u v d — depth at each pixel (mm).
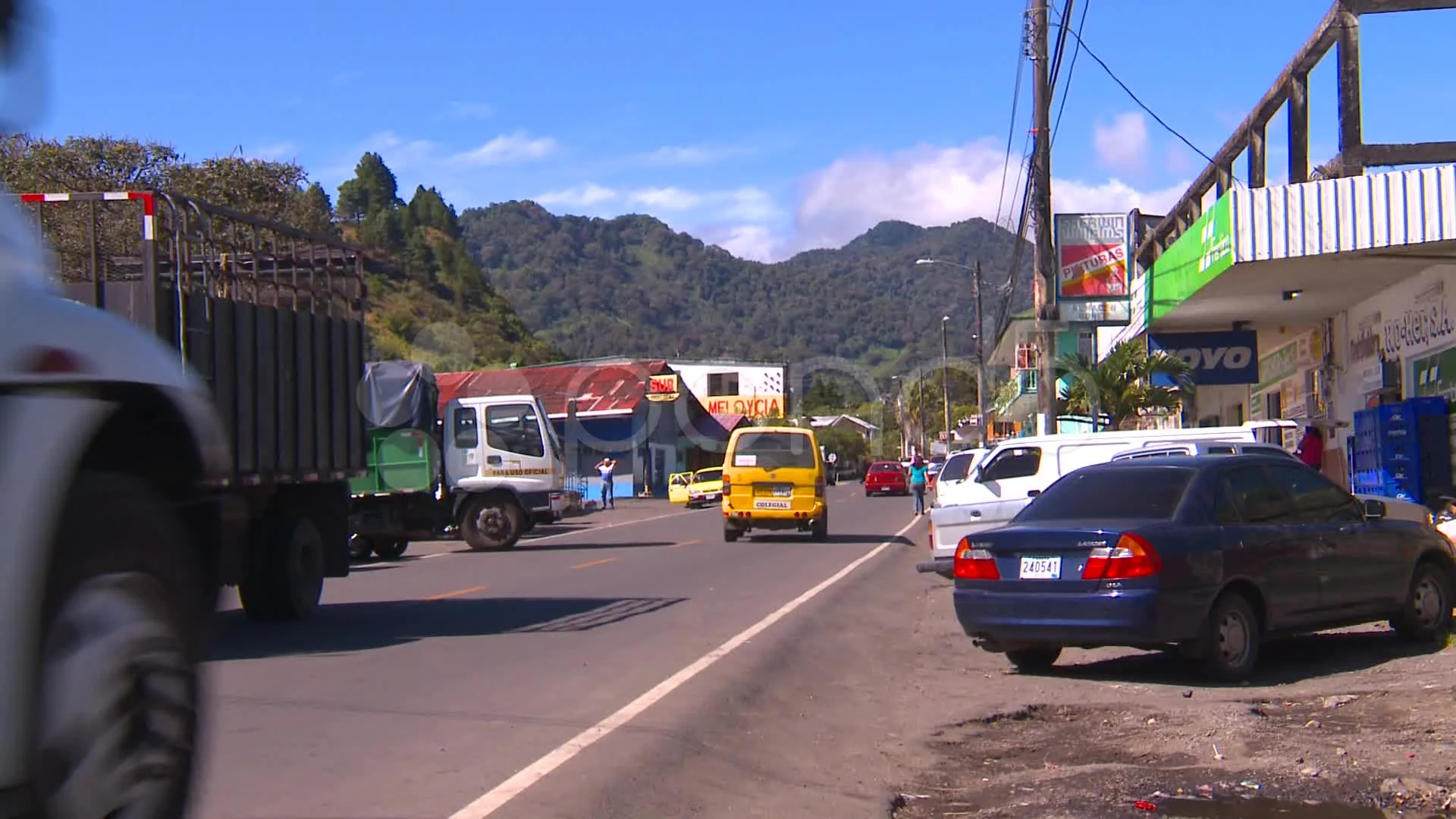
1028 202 25797
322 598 16469
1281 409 28953
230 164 34625
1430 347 19203
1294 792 6551
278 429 12328
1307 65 19719
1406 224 16438
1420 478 19078
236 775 6867
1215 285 20391
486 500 24875
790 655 11305
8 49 3762
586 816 6176
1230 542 9664
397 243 95938
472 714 8531
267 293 12602
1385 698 8773
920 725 8633
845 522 35812
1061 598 9531
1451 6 17734
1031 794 6766
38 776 3797
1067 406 31500
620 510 48625
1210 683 9625
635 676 10039
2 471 3725
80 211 12719
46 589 3859
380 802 6332
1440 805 6270
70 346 4074
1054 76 22109
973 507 16547
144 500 4473
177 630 4590
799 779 7141
